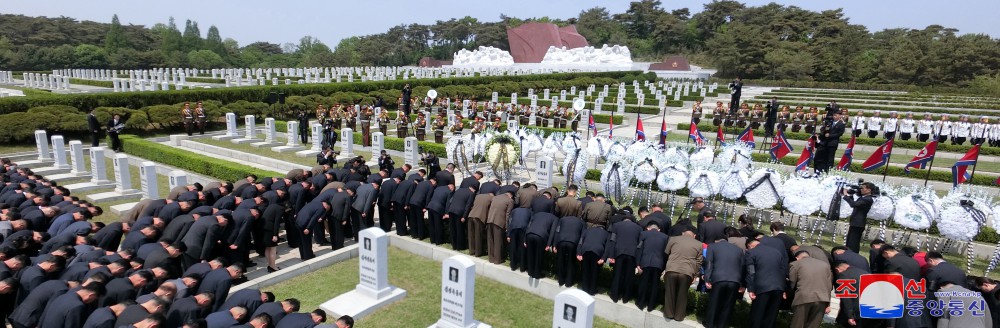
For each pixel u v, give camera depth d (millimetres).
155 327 6230
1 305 8023
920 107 42281
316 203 11867
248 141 25734
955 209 11805
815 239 13875
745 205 15781
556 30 80250
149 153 22094
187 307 7098
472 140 20234
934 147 15297
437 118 27062
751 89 62719
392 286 10500
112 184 18016
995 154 24062
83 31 101938
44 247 9438
